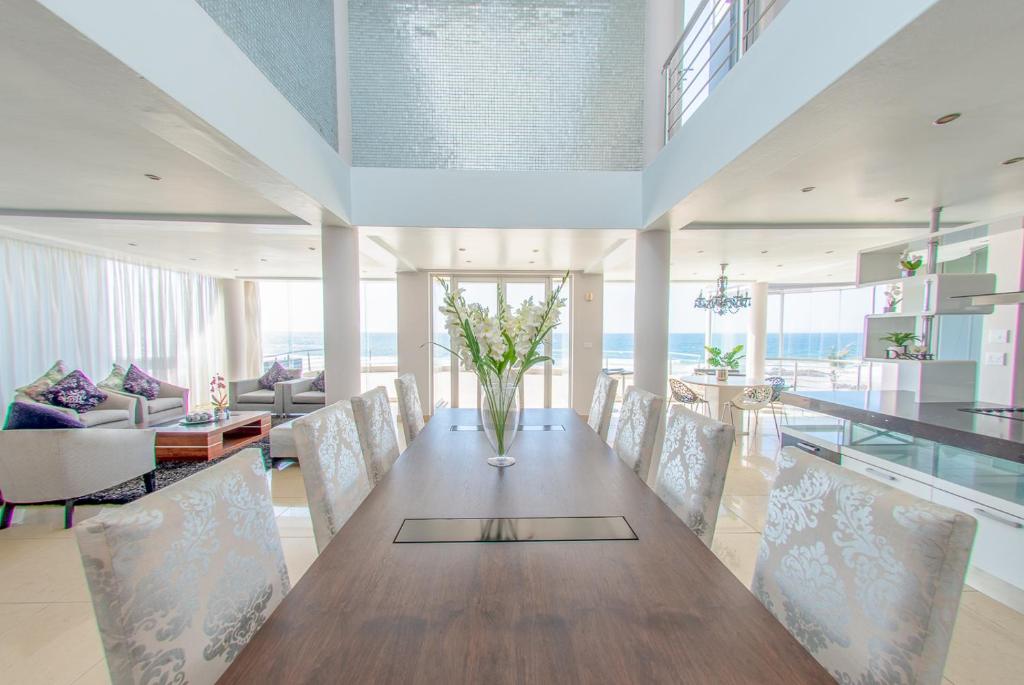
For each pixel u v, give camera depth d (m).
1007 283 3.13
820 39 1.59
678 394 5.55
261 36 2.33
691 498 1.51
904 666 0.75
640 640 0.78
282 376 6.60
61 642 1.79
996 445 1.90
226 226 3.92
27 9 1.14
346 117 3.47
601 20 3.70
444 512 1.36
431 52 3.65
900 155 2.38
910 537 0.76
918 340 3.39
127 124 2.12
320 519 1.57
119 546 0.75
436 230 3.61
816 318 10.13
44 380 4.77
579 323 6.68
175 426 4.34
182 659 0.84
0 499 2.80
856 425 3.04
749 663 0.73
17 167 2.66
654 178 3.34
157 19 1.52
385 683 0.68
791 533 1.02
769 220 3.92
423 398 6.55
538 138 3.70
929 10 1.17
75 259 5.60
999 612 2.00
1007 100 1.73
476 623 0.83
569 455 1.97
